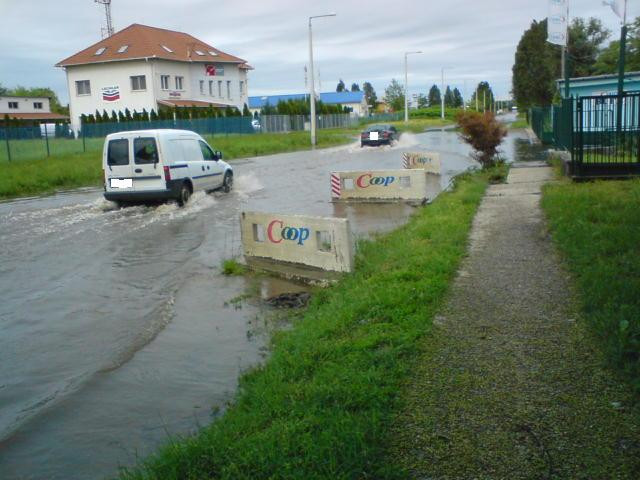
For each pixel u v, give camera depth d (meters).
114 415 4.85
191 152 16.83
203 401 5.02
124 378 5.54
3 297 8.38
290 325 6.64
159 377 5.53
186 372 5.61
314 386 4.41
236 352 6.02
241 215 9.66
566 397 4.12
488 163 19.75
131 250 11.03
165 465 3.62
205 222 13.60
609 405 3.97
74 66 63.47
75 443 4.46
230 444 3.74
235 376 5.45
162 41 65.31
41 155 34.00
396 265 7.75
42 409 5.02
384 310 5.98
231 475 3.42
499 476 3.34
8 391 5.46
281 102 67.81
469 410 4.04
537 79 52.41
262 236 9.61
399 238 9.61
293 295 7.73
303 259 8.85
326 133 62.81
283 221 9.05
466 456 3.54
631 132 13.91
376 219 12.81
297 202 15.99
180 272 9.27
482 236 9.16
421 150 35.94
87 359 6.09
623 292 5.58
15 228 13.73
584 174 13.79
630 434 3.63
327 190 18.39
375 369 4.66
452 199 12.95
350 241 8.18
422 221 10.85
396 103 132.62
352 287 7.25
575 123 15.21
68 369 5.87
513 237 8.91
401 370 4.61
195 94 67.00
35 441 4.52
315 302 7.14
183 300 7.86
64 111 113.31
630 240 7.43
